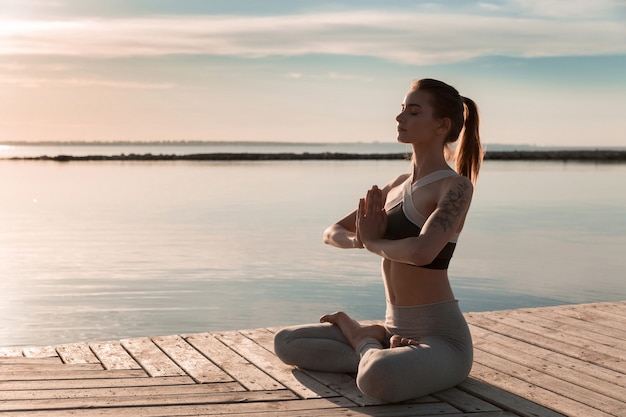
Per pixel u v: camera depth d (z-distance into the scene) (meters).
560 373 3.76
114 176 38.38
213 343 4.26
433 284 3.44
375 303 7.98
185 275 9.79
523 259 11.22
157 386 3.45
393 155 87.06
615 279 9.52
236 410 3.14
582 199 23.48
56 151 164.62
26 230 15.39
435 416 3.11
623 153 90.88
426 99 3.38
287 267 10.42
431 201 3.35
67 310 7.65
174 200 22.80
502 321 4.89
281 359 3.78
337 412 3.13
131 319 7.22
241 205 20.81
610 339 4.43
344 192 25.61
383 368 3.16
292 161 67.00
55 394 3.30
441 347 3.35
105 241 13.47
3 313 7.50
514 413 3.19
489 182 32.94
